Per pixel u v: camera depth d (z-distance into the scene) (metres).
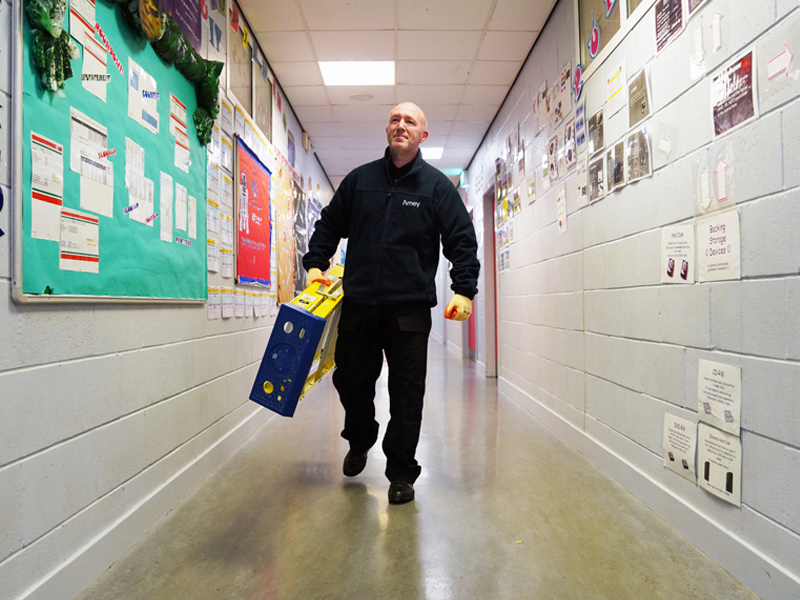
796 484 1.27
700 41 1.67
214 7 2.72
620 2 2.28
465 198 7.84
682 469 1.77
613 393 2.36
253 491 2.17
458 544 1.67
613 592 1.39
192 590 1.40
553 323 3.30
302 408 4.01
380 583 1.44
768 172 1.37
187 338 2.23
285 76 4.34
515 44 3.83
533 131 3.86
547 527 1.80
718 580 1.45
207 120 2.42
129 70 1.74
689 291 1.75
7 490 1.15
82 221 1.45
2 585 1.12
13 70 1.18
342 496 2.10
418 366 2.04
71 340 1.41
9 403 1.16
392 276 2.02
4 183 1.16
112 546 1.55
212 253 2.58
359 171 2.19
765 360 1.38
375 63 4.14
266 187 3.84
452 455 2.70
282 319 1.78
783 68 1.31
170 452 2.03
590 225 2.65
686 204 1.77
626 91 2.23
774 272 1.35
